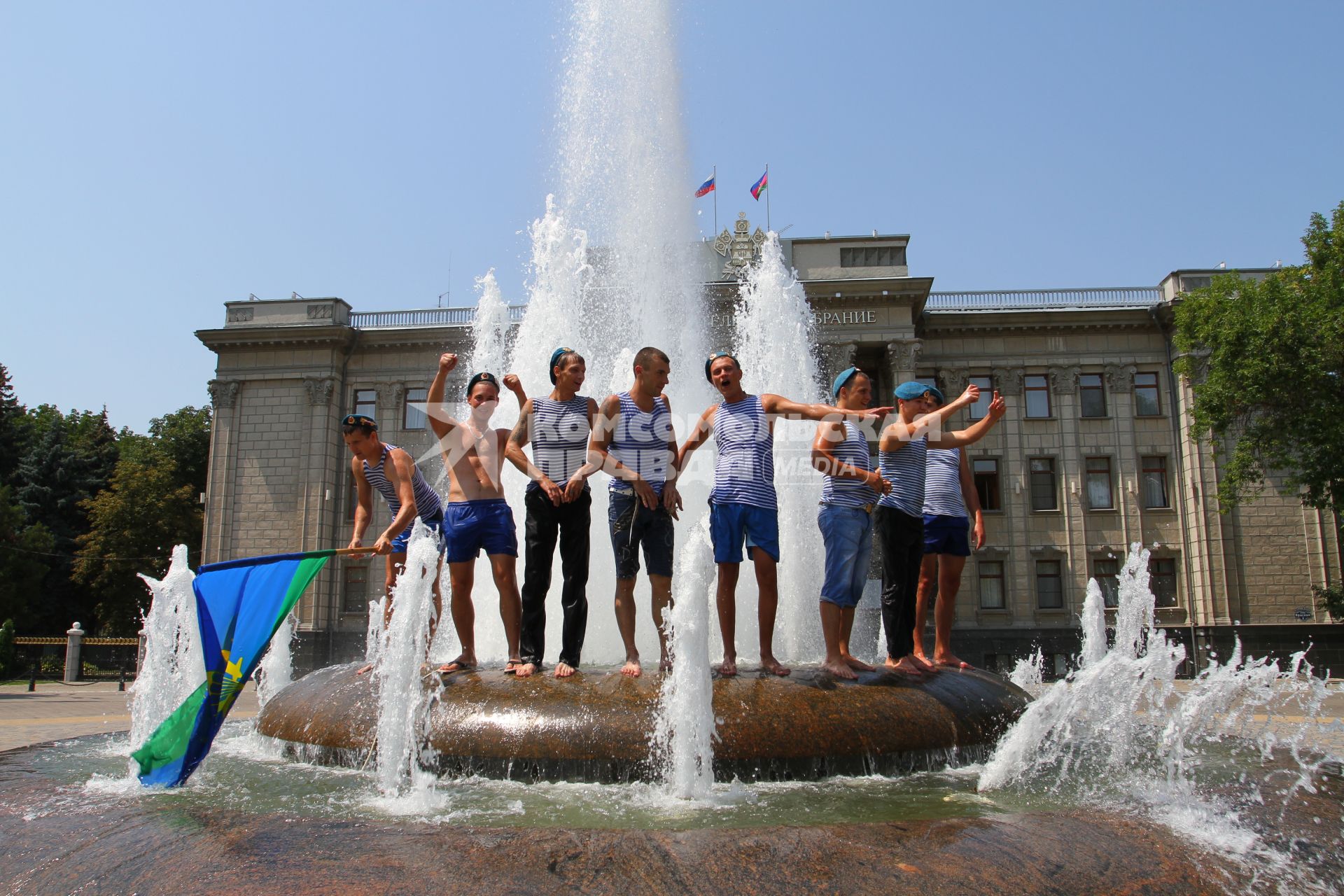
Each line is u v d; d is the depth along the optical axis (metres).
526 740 3.88
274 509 35.53
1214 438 28.56
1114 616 33.38
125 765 4.62
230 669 3.96
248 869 2.47
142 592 43.62
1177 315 28.20
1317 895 2.49
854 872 2.46
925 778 3.98
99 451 51.28
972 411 35.31
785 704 4.06
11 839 2.87
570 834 2.72
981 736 4.43
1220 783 3.76
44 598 45.25
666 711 3.87
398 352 37.09
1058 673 33.19
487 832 2.77
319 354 36.59
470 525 4.99
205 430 53.84
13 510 40.62
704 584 3.87
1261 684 4.90
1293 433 25.66
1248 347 25.59
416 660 4.11
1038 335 35.69
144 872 2.51
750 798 3.51
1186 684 18.14
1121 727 4.81
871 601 15.86
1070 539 34.06
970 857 2.58
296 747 4.52
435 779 3.84
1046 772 3.95
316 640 34.44
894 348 33.31
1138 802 3.33
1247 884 2.53
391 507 5.78
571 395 5.13
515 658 4.89
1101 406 35.25
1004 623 33.56
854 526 4.74
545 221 9.64
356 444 5.61
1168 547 34.00
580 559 4.76
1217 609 32.69
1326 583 32.38
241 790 3.70
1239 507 33.31
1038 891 2.40
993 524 34.38
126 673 33.81
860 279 33.44
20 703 17.12
